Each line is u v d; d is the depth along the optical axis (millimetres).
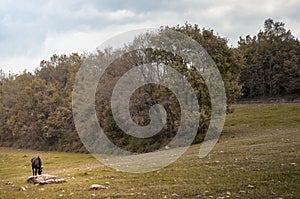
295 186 17328
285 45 109250
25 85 94312
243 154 29734
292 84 98938
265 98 105000
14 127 87500
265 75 108625
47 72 96438
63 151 70938
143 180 22531
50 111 81125
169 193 17734
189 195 17016
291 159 24719
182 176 22641
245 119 67688
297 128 51625
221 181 19797
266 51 107938
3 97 97438
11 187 23969
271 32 117312
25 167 43188
